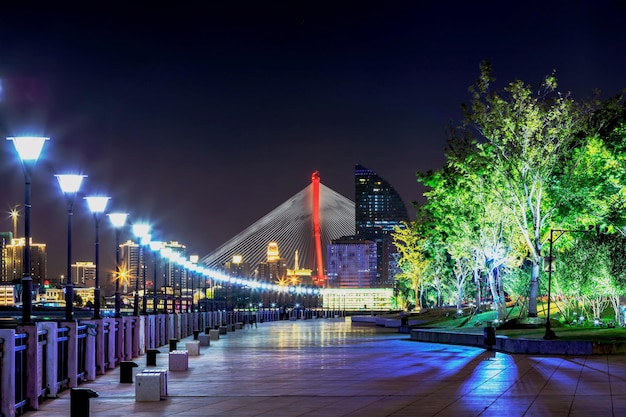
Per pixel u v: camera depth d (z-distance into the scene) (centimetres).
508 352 4712
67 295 3175
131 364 3191
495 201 6425
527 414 2239
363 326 11531
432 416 2236
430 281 13012
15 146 2642
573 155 6184
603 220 5962
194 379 3384
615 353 4341
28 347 2453
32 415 2350
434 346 5650
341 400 2619
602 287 6153
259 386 3081
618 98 5906
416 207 9344
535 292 6056
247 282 15150
